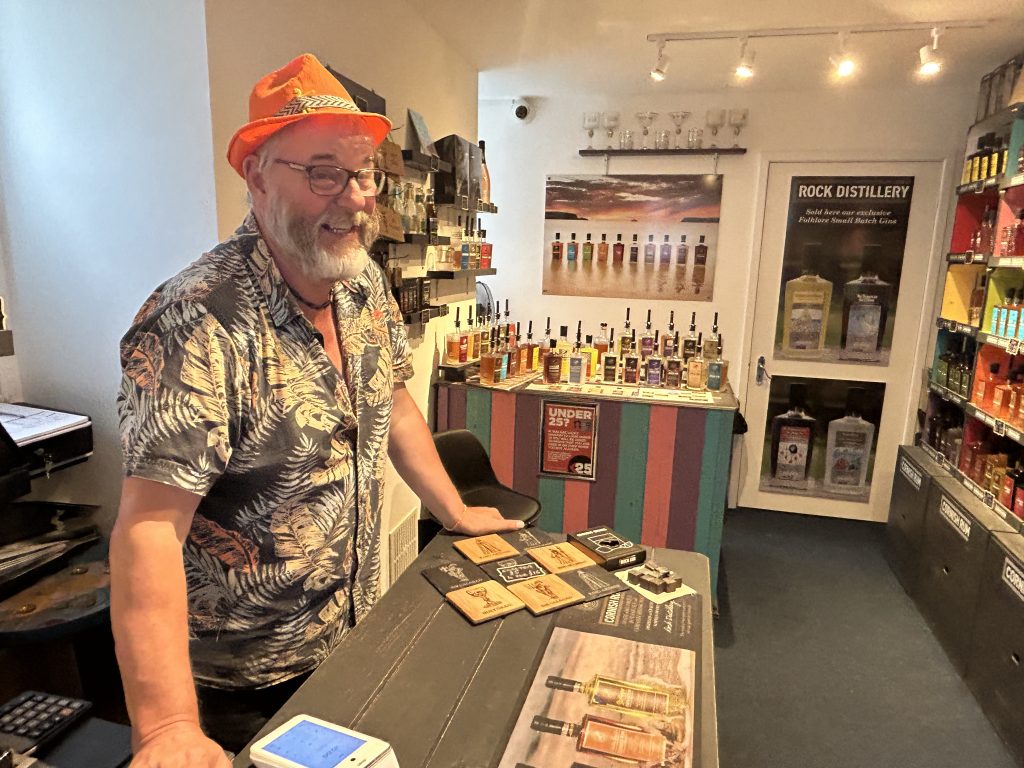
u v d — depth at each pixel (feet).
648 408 9.52
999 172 9.54
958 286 11.13
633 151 13.10
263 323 3.62
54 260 6.01
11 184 5.98
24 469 5.33
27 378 6.35
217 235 5.50
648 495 9.79
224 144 5.47
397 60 8.30
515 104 13.55
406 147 8.68
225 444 3.38
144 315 3.46
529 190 13.93
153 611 3.11
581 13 8.60
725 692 8.12
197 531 3.81
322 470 3.94
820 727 7.52
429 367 10.10
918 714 7.76
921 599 9.96
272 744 2.85
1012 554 7.31
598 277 13.93
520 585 4.36
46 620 4.80
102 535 6.17
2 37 5.72
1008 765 6.97
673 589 4.39
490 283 14.44
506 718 3.15
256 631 4.01
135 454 3.19
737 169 13.00
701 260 13.42
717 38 9.41
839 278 13.03
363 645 3.72
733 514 13.91
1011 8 8.03
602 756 2.92
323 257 3.64
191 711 3.06
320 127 3.50
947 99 11.98
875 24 8.74
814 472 13.80
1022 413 8.24
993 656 7.61
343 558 4.23
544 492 10.19
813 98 12.48
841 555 12.00
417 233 8.77
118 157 5.63
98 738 3.98
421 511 10.15
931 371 11.65
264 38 5.82
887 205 12.61
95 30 5.46
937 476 9.84
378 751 2.77
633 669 3.52
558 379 10.41
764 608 10.09
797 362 13.50
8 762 3.73
